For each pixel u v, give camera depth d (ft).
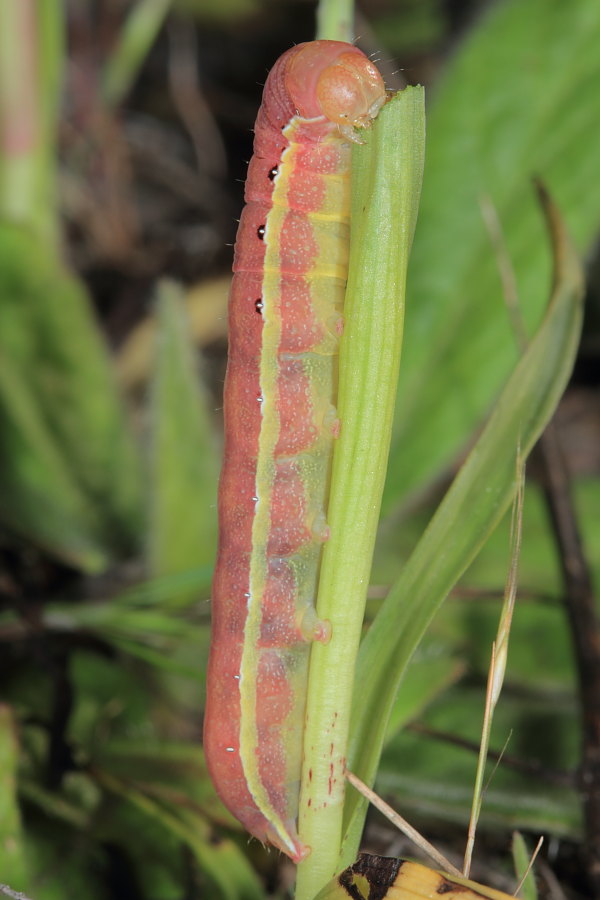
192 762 0.59
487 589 0.63
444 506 0.48
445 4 1.20
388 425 0.46
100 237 1.14
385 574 0.66
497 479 0.48
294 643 0.50
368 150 0.45
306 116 0.49
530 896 0.49
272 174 0.50
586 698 0.57
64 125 1.16
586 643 0.58
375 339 0.46
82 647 0.65
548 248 0.66
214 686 0.50
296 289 0.50
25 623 0.62
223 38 1.30
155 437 0.63
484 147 0.68
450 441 0.67
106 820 0.58
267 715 0.50
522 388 0.49
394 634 0.48
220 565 0.50
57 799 0.59
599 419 0.94
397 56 1.20
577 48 0.67
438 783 0.58
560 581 0.64
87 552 0.70
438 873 0.47
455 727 0.60
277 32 1.29
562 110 0.67
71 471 0.70
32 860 0.57
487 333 0.67
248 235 0.50
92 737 0.61
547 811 0.57
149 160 1.20
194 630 0.62
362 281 0.45
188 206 1.19
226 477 0.50
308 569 0.50
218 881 0.56
